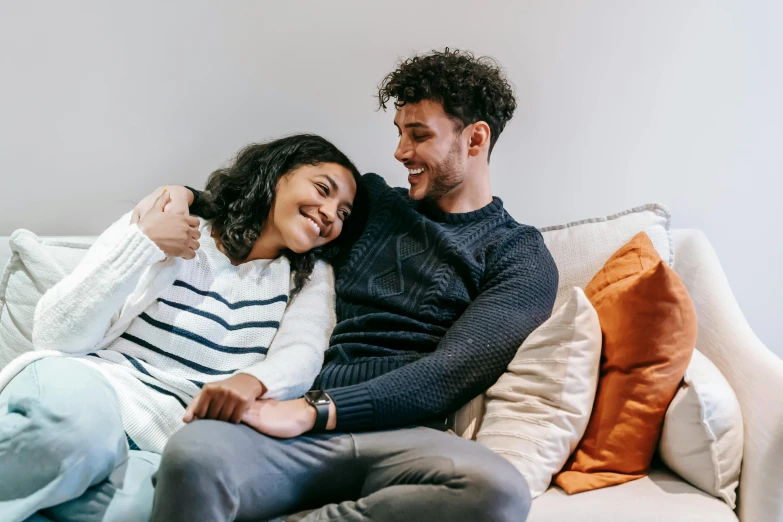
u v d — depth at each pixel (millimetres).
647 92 1761
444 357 1223
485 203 1511
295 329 1355
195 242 1276
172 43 1794
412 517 985
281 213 1429
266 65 1815
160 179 1843
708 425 1127
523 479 1010
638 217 1581
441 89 1405
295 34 1806
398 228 1496
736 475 1156
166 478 937
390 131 1838
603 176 1804
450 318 1380
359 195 1552
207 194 1478
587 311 1204
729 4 1714
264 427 1052
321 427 1108
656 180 1790
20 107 1793
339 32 1805
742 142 1751
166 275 1290
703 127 1758
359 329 1400
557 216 1833
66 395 1047
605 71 1767
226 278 1406
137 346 1287
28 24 1766
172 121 1823
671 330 1149
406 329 1374
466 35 1786
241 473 979
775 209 1764
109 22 1775
